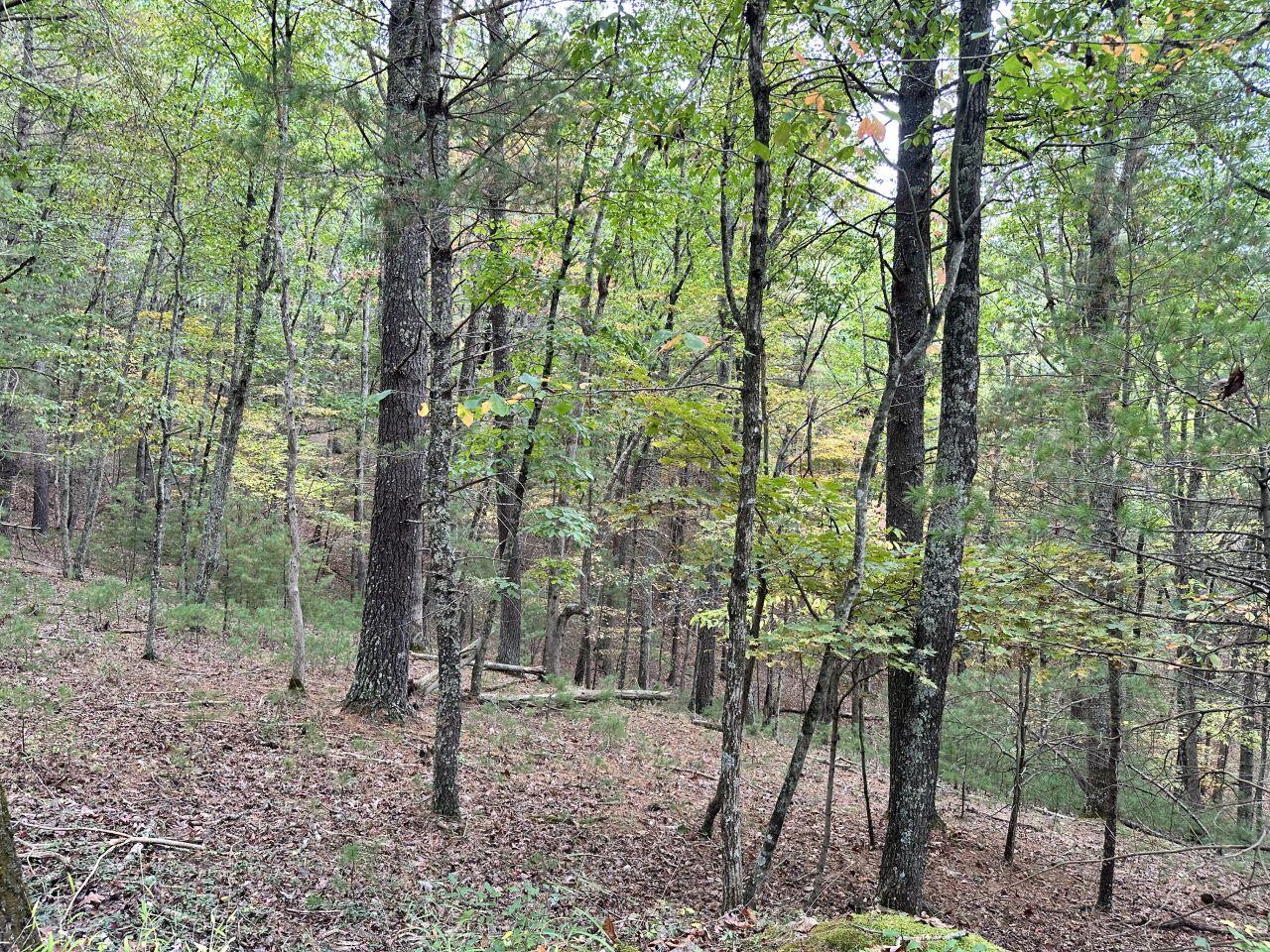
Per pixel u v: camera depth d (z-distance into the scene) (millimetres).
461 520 16016
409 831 6273
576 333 9250
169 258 15492
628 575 18000
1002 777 11734
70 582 15734
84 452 14891
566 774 9039
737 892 4934
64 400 16219
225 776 6516
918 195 6543
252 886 4809
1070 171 7188
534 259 10344
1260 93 5184
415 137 6305
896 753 6688
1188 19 5406
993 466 5797
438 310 6691
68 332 13266
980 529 5223
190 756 6789
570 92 6273
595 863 6578
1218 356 4508
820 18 5250
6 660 8734
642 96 6230
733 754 5023
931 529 5383
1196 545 6168
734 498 6551
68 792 5562
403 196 6043
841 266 12406
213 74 14164
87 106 11117
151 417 11359
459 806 7051
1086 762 9602
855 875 7488
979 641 7012
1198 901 8406
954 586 5562
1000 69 4449
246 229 12922
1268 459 4473
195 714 7820
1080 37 4859
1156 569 6574
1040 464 4926
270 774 6750
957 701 9953
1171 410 5637
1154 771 9203
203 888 4598
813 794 10508
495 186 6281
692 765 10773
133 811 5488
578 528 7488
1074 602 6473
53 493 24438
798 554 6410
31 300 12250
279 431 19000
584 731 11484
